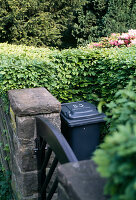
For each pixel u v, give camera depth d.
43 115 2.63
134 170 0.96
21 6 11.07
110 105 1.80
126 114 1.63
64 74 3.92
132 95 1.73
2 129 4.12
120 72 3.56
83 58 3.85
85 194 1.19
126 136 1.01
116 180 0.98
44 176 2.72
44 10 12.91
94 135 3.13
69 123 2.93
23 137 2.59
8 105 3.40
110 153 1.04
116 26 12.38
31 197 2.74
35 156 2.64
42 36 11.99
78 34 13.77
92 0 13.22
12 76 3.42
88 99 4.12
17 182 3.05
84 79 4.03
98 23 13.47
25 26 11.28
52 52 4.50
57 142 2.05
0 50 4.91
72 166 1.42
